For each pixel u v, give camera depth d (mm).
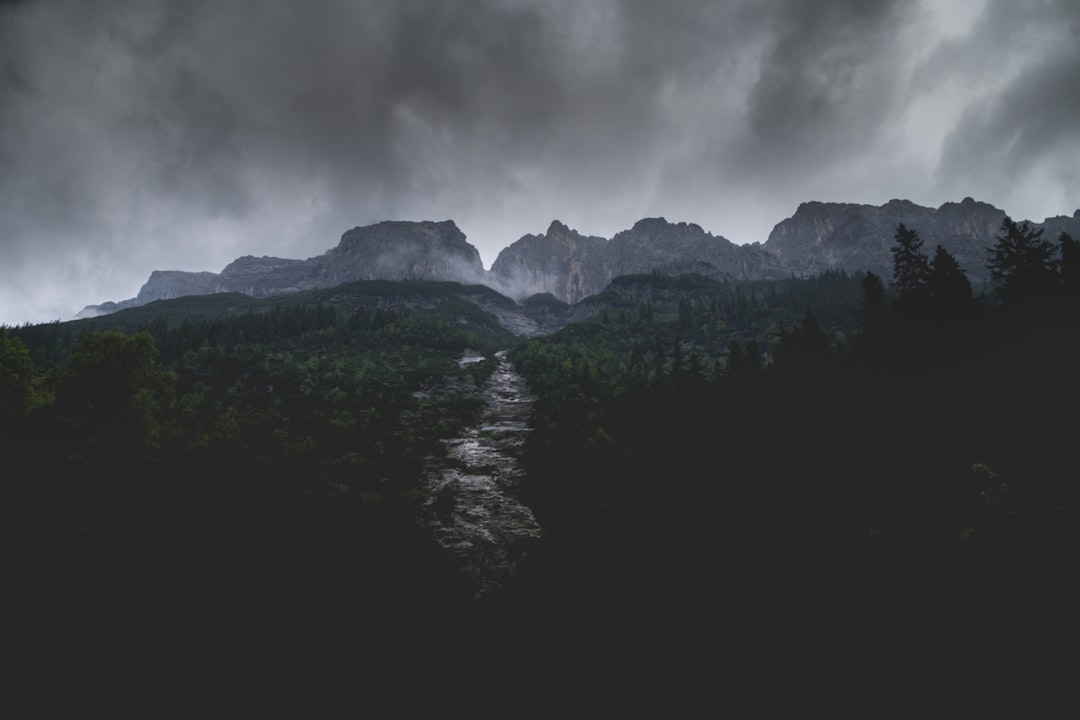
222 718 20250
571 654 25266
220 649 24734
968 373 40656
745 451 45688
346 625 27828
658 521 39406
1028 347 38625
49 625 24812
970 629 18281
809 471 39781
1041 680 15320
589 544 38156
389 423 72062
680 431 54656
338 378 93000
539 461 57938
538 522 44156
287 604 29344
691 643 24422
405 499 46906
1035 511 22609
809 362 58188
